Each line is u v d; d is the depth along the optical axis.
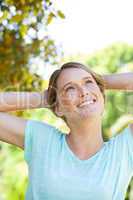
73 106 2.75
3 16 4.65
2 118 2.85
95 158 2.74
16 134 2.85
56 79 2.86
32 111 6.56
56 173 2.73
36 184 2.77
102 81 2.89
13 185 8.32
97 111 2.74
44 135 2.83
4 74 5.40
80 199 2.69
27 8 4.68
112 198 2.71
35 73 5.52
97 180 2.69
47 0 4.68
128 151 2.79
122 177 2.75
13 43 5.29
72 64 2.85
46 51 5.48
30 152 2.84
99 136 2.77
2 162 8.63
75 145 2.77
